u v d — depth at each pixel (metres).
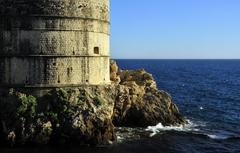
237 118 60.94
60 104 42.16
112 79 52.69
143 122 49.12
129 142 42.38
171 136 46.09
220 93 96.44
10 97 42.72
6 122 41.47
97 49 46.38
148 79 55.03
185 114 62.94
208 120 58.34
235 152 41.31
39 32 42.97
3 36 43.78
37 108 42.22
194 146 42.91
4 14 43.56
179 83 125.00
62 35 43.44
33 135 40.19
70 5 43.69
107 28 48.19
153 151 40.00
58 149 38.84
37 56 43.06
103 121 41.31
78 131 40.31
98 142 40.69
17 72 43.44
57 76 43.41
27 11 42.97
